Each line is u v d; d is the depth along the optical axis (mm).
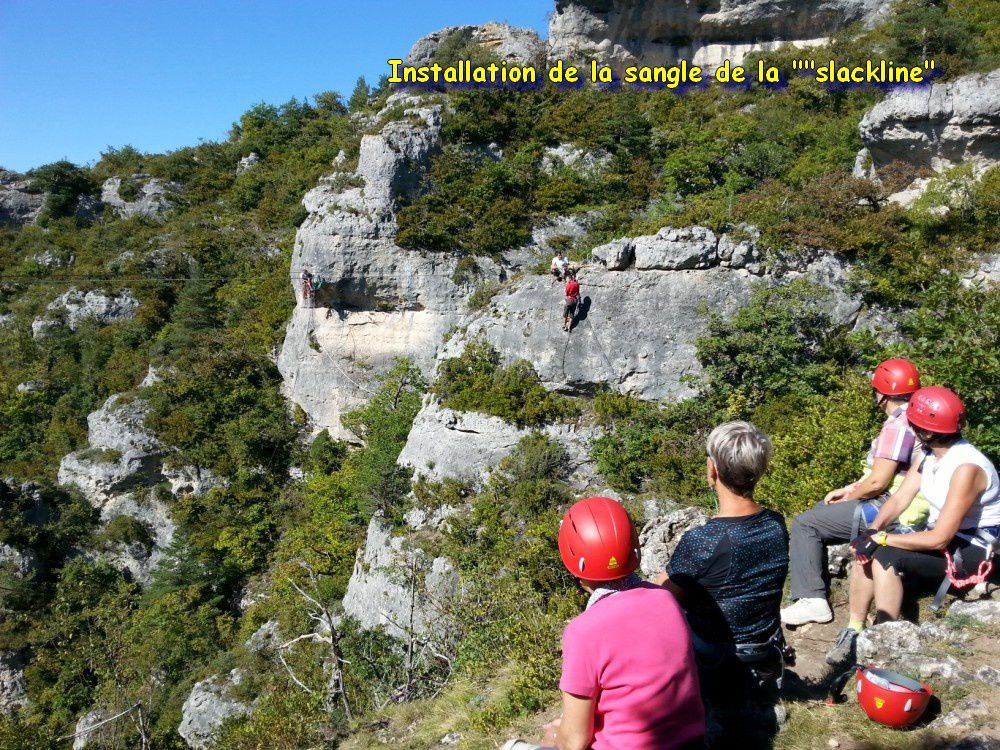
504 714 7113
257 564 30094
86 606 30281
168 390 34781
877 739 4039
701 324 20531
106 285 44094
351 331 32344
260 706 14609
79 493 33875
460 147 32375
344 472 30250
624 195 29922
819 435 11250
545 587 14016
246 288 40719
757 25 34094
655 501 18406
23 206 55312
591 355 21312
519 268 29797
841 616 5938
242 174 53875
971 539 4879
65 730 25125
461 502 20688
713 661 3910
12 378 41156
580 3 35219
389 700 11680
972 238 19781
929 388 4859
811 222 20719
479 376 22062
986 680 4305
